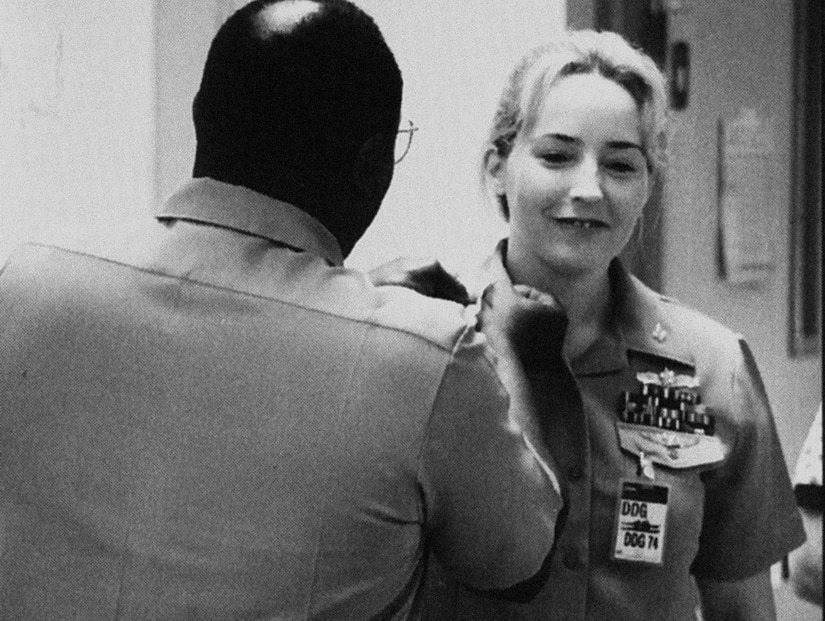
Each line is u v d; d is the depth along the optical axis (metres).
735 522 1.64
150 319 1.17
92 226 1.29
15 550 1.17
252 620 1.12
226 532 1.12
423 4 2.58
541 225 1.51
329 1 1.21
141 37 2.18
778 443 1.67
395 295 1.19
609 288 1.64
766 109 3.73
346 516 1.12
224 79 1.19
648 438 1.56
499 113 1.55
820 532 2.29
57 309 1.19
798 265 3.93
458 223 2.57
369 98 1.20
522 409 1.51
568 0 2.68
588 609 1.52
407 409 1.13
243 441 1.13
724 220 3.57
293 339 1.15
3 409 1.19
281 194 1.20
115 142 2.13
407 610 1.21
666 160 1.58
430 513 1.18
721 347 1.64
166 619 1.12
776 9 3.78
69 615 1.14
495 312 1.54
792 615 3.44
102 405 1.16
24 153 1.88
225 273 1.18
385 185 1.25
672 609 1.55
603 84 1.48
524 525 1.21
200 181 1.22
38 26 1.91
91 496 1.15
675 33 3.29
